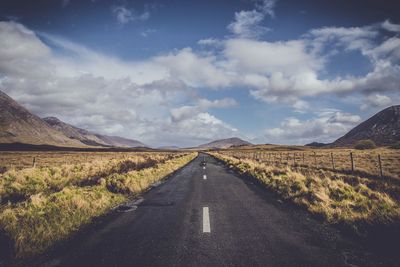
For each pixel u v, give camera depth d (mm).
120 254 4809
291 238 5648
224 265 4344
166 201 9664
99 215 7594
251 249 5027
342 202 8211
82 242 5422
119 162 23875
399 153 44219
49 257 4715
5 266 4418
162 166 22125
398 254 4801
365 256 4730
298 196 9797
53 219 6570
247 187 13148
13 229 5570
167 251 4934
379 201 8219
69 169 18422
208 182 15109
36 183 12734
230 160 32781
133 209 8383
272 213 7848
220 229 6273
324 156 45562
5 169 23609
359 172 18906
